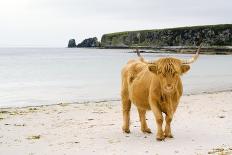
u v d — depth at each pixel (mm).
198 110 16312
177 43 194125
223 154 8633
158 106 9922
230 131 11453
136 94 10500
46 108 19266
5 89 35219
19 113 17312
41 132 12266
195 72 59594
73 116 15828
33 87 37125
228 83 38406
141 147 9633
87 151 9461
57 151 9594
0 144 10617
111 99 26281
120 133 11586
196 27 190000
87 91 32656
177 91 9727
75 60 117312
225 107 17203
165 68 9266
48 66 83625
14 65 87812
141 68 10641
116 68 75125
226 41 180750
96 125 13266
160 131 10234
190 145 9703
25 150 9859
